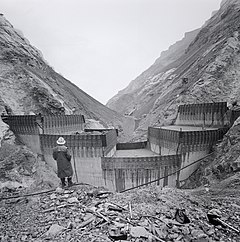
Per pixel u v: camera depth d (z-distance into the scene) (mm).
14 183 20734
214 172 20000
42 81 41469
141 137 49062
